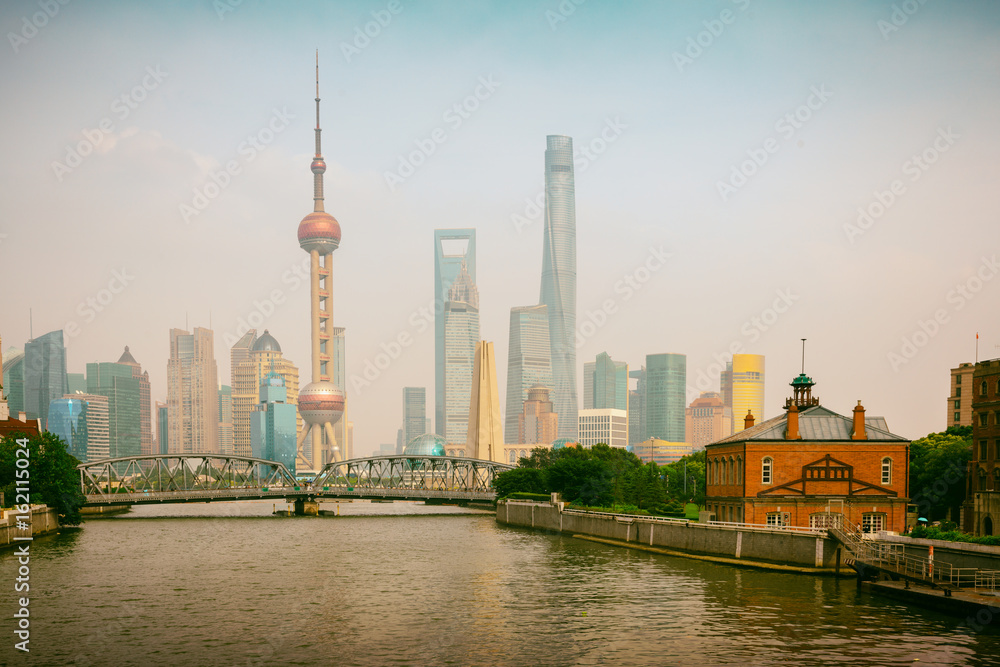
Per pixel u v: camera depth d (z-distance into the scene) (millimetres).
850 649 58875
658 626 66000
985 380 96188
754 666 55438
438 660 57344
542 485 188375
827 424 101250
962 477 114875
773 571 90625
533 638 62906
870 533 90500
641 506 152125
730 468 102875
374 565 103188
